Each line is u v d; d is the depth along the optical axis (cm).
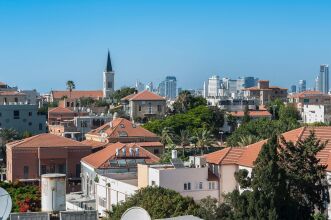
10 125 16362
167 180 7444
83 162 10319
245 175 6775
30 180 11100
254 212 5709
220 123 18612
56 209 5566
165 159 9875
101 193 8744
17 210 7812
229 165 7762
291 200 5969
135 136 13838
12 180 11019
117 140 13650
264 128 15500
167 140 15100
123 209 6159
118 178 8575
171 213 5925
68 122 18038
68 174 11338
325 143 6775
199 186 7606
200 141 15300
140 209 3584
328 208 6744
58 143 11375
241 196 5819
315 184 6419
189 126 17200
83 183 10256
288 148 6456
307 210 6066
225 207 5922
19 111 16475
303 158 6362
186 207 6103
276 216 5638
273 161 5938
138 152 9694
